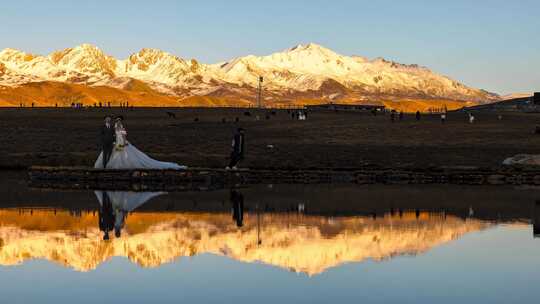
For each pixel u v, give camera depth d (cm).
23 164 6216
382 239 2206
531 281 1587
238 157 4925
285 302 1393
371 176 5041
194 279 1598
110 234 2250
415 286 1535
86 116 12319
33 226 2417
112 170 4616
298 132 9069
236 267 1742
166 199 3438
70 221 2558
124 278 1606
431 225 2531
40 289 1495
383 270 1711
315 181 4978
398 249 2017
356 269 1722
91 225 2453
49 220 2583
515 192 4041
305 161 6406
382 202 3372
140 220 2606
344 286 1534
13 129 9400
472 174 5072
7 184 4347
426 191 4084
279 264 1783
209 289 1501
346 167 5719
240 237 2219
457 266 1761
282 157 6662
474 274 1662
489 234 2312
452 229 2428
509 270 1711
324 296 1443
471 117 10369
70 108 15512
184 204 3203
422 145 7594
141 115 13000
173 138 8419
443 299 1421
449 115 13388
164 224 2503
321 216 2784
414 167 5825
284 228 2436
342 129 9344
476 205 3241
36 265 1748
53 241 2100
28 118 11469
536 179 4978
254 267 1742
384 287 1527
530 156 6003
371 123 10300
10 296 1434
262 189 4156
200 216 2752
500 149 7194
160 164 4856
